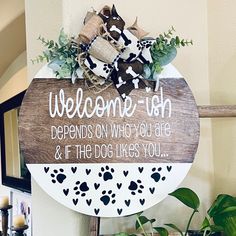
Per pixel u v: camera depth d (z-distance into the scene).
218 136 1.23
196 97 1.24
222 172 1.22
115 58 1.01
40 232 1.16
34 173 1.04
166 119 1.06
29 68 1.23
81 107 1.05
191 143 1.07
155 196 1.05
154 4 1.21
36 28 1.21
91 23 1.02
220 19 1.22
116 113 1.06
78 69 1.04
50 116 1.05
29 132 1.05
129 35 1.03
